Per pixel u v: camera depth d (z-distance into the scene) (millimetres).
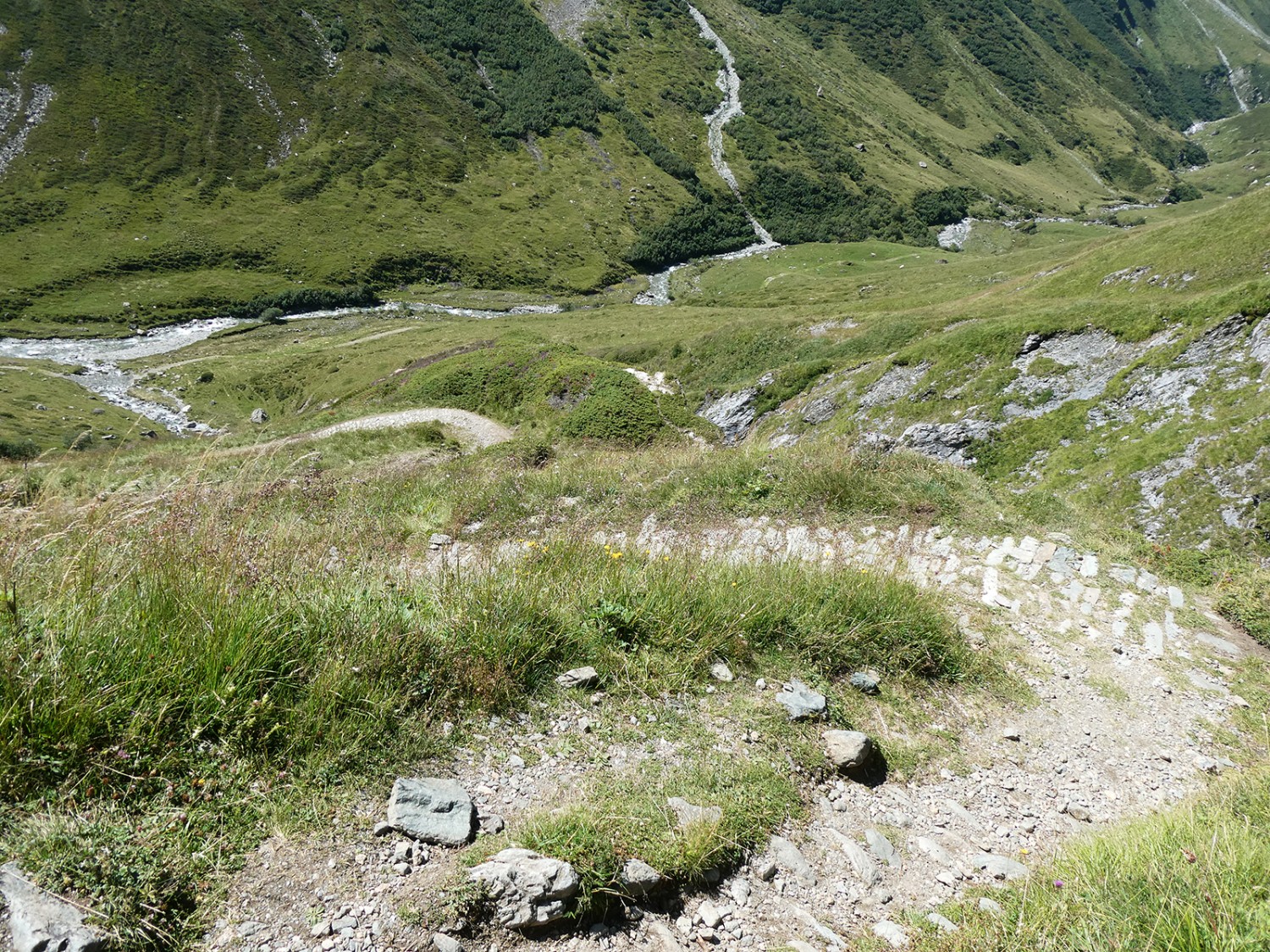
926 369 39562
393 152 190625
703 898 4195
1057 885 4016
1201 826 4750
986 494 13297
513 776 4777
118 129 166250
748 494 13297
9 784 3514
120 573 5270
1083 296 51344
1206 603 10578
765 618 7133
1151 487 24609
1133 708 8023
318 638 5125
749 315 87875
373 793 4293
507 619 5910
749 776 5191
